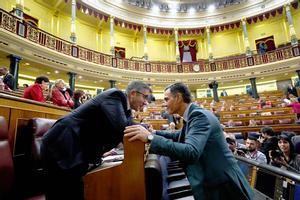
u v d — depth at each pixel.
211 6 16.48
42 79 3.80
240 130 6.24
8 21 8.48
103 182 1.17
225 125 7.28
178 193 2.85
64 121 1.53
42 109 2.61
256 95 13.92
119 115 1.43
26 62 9.74
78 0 12.70
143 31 16.45
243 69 14.86
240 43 17.17
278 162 2.68
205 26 16.47
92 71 12.58
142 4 15.89
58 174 1.45
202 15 16.55
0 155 1.43
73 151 1.46
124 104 1.55
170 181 3.04
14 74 8.62
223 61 15.60
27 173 2.00
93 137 1.54
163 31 16.92
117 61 14.00
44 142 1.50
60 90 4.20
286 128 5.73
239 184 1.27
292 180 1.34
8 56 8.77
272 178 1.56
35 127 1.95
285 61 13.54
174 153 1.08
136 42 17.48
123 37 16.97
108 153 2.47
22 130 2.12
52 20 13.26
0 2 10.39
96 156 1.56
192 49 17.89
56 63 10.69
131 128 1.18
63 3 12.83
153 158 1.47
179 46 18.05
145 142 1.14
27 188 1.94
